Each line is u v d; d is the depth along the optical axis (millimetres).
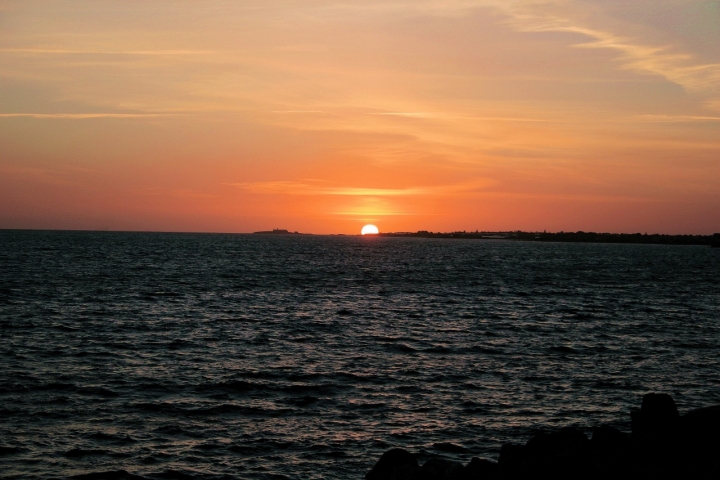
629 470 17484
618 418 27188
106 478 20641
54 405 27328
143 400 28328
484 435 24969
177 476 20906
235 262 137125
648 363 38031
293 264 135750
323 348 40656
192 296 68625
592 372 35375
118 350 38406
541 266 147500
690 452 18422
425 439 24406
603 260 189000
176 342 41406
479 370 35312
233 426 25406
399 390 30797
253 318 53125
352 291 79000
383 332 47375
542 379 33562
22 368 33250
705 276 118312
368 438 24391
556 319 56594
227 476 20969
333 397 29453
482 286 89500
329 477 21109
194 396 29109
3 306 56156
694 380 34000
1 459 21766
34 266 106000
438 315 57688
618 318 57906
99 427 24906
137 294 68812
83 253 155500
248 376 32719
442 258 179625
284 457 22562
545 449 19609
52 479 20438
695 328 52438
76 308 56250
